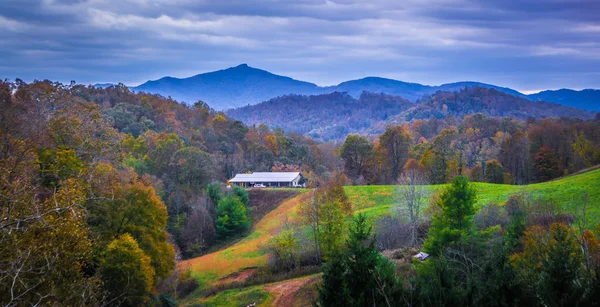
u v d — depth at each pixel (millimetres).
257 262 44688
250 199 74438
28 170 20188
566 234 15195
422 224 38656
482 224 30062
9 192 15133
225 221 60000
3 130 29250
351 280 13086
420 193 41031
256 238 53719
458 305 12516
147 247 34562
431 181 74688
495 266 13258
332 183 48875
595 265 12602
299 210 46906
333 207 36969
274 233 50562
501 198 43594
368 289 12641
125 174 47219
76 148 39406
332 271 13492
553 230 17672
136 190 35781
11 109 33719
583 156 71438
